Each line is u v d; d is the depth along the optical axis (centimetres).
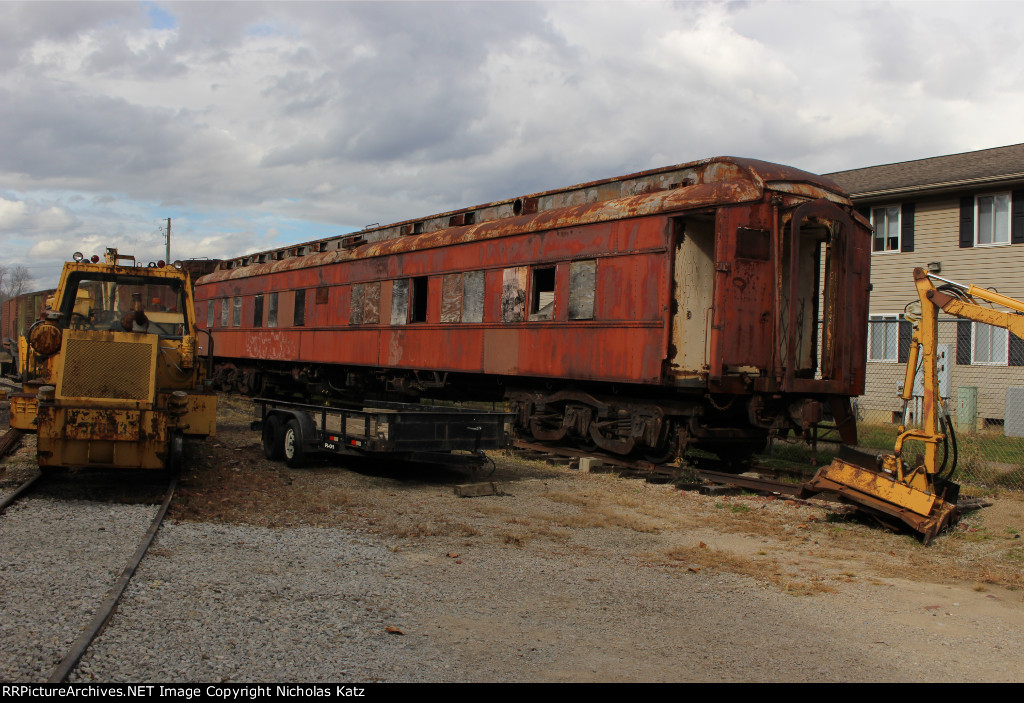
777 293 973
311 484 923
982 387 1825
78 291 923
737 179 982
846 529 762
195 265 2727
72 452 784
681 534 737
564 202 1255
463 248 1384
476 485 892
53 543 584
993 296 739
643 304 1026
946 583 598
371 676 384
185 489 844
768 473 1097
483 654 423
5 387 1978
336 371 1861
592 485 977
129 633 418
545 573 590
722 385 962
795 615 512
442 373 1498
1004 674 420
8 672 360
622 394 1150
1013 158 1880
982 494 941
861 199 2019
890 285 2006
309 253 2036
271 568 559
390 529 705
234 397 2244
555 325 1172
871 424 1781
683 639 461
